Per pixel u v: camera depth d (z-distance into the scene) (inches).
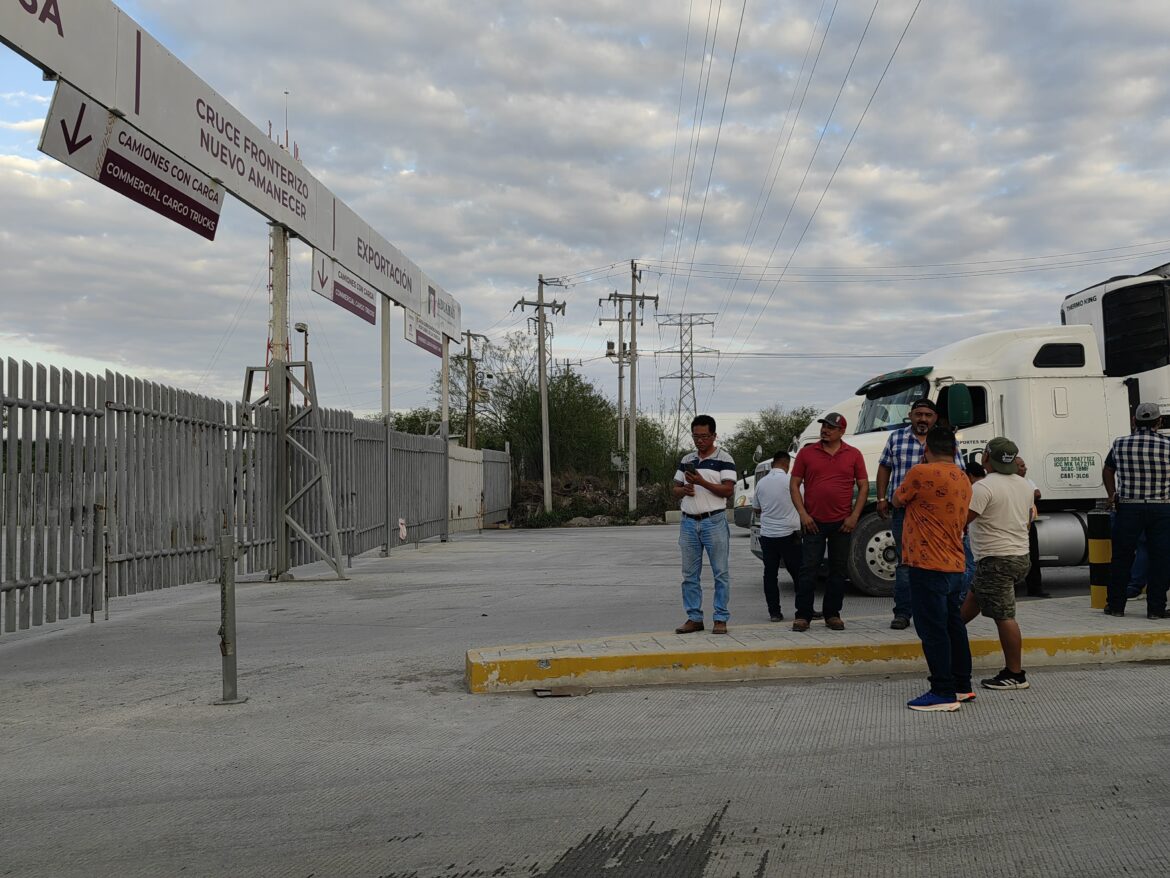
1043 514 458.0
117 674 290.8
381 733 226.5
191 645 339.0
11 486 332.2
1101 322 518.6
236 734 226.2
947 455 245.3
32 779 194.9
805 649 283.6
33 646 338.6
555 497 1737.2
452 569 635.5
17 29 332.8
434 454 979.9
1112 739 210.8
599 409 1884.8
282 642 345.1
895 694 258.2
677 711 244.8
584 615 401.7
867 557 447.5
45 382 350.6
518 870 149.3
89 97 377.1
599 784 189.2
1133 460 332.2
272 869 150.5
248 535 518.0
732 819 169.0
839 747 210.7
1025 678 263.4
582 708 249.3
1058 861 148.6
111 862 153.6
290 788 188.4
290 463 564.1
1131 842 154.8
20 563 337.1
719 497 321.1
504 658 272.5
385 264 786.2
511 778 193.6
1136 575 380.8
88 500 376.8
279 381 552.7
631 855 154.5
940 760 199.8
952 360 480.7
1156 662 293.6
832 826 164.9
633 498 1652.3
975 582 265.0
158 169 432.5
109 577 390.3
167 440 436.1
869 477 449.4
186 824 169.6
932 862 149.6
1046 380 458.9
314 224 612.1
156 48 423.5
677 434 2459.4
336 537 560.7
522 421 1831.9
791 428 3041.3
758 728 227.5
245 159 508.4
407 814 173.6
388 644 339.0
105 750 214.1
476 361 2086.6
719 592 319.0
